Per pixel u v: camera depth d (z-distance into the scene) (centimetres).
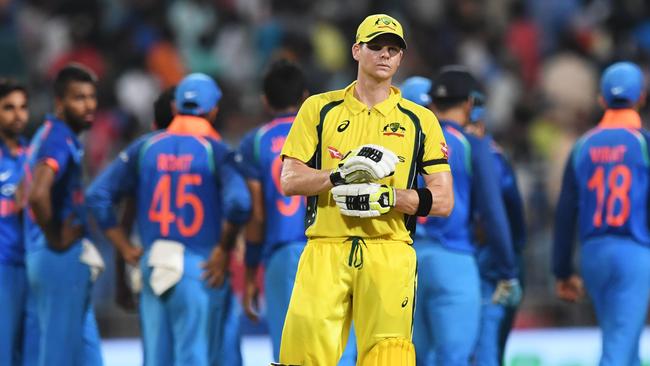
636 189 2762
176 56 5675
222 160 2659
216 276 2650
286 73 2742
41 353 2655
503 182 2898
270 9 5934
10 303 2753
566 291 2992
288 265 2686
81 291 2652
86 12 5703
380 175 1917
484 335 2903
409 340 2044
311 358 2017
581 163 2841
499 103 5741
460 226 2659
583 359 3875
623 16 6059
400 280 2017
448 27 6038
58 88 2661
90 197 2694
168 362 2655
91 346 2697
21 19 5681
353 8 6047
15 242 2769
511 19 6188
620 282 2758
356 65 5734
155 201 2659
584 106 5709
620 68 2817
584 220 2830
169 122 2831
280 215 2702
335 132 2042
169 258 2623
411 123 2048
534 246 4306
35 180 2548
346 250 2012
